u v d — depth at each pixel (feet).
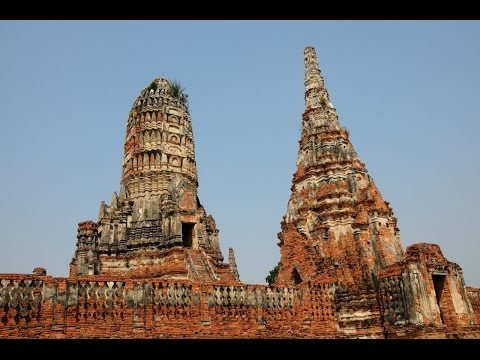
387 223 127.65
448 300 110.11
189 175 188.96
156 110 191.52
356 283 119.34
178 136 192.34
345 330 112.68
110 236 164.14
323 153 144.97
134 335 79.46
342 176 139.44
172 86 203.00
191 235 171.83
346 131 151.53
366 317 112.27
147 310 82.64
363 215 126.93
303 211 137.80
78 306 76.48
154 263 157.28
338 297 116.98
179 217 162.81
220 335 88.79
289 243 135.95
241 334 92.02
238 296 95.30
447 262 113.50
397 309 107.04
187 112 202.80
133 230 169.48
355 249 124.16
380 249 121.90
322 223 133.18
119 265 159.74
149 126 188.55
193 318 87.35
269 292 101.65
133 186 180.04
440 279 113.19
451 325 107.04
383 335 107.65
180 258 154.81
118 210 173.06
